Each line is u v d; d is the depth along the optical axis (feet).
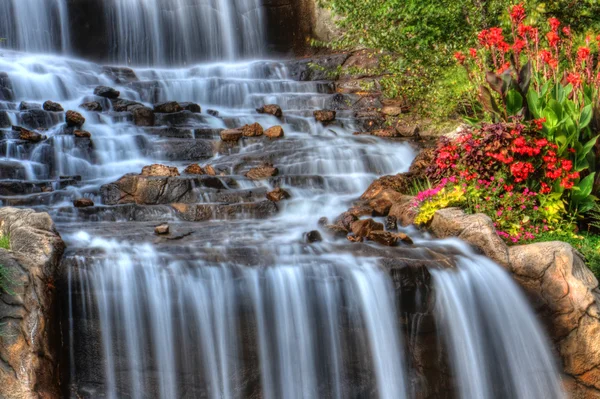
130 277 19.27
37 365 17.03
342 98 43.93
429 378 20.80
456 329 21.16
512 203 26.94
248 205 27.94
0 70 40.04
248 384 19.63
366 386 20.26
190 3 56.29
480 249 23.56
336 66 50.19
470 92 38.27
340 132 39.40
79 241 22.24
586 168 28.73
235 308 19.65
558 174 27.12
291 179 31.22
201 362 19.38
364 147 34.73
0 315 16.94
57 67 42.70
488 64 40.65
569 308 21.75
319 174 32.94
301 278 20.16
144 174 29.68
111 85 43.09
